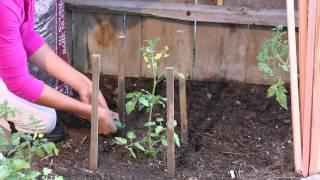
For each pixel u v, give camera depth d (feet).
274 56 8.41
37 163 7.59
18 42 6.98
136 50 9.91
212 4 9.61
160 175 7.47
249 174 7.52
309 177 7.40
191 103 9.20
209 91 9.61
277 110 9.03
